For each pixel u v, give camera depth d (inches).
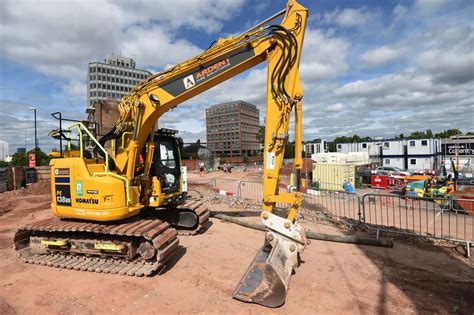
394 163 1715.1
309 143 2628.0
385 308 160.7
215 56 218.7
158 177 273.6
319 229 324.2
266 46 203.2
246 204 465.1
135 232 206.7
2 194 613.3
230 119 3061.0
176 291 182.1
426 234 298.8
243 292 170.1
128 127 245.1
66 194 230.4
